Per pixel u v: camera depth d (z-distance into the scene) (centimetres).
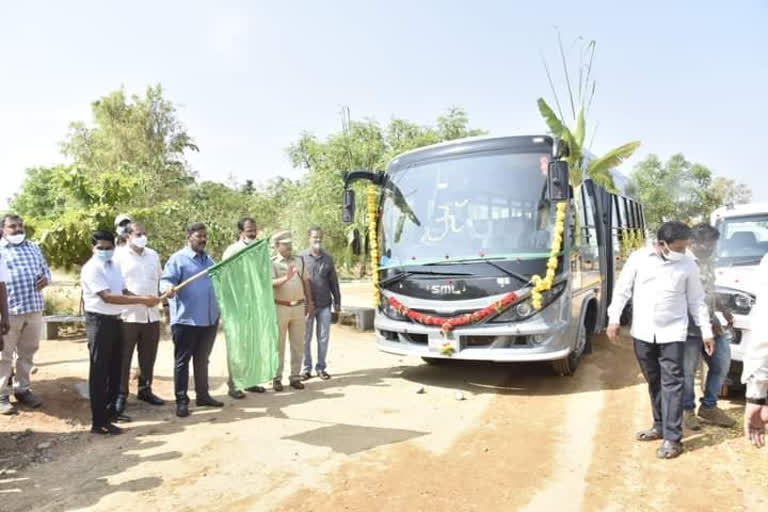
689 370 557
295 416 644
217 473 484
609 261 1072
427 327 745
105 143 2886
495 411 661
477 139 794
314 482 463
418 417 639
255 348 617
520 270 706
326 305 836
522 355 705
